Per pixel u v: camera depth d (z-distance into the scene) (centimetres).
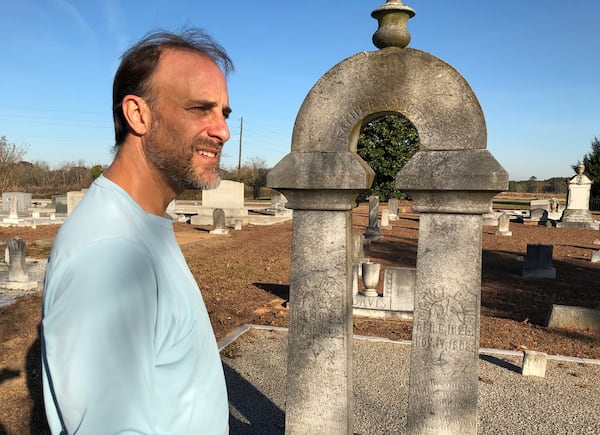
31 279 1046
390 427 446
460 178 295
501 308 897
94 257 97
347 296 322
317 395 330
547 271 1178
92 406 88
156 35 124
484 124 292
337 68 313
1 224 2130
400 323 787
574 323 764
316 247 322
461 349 313
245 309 850
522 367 584
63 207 2842
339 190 309
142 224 116
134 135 121
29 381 500
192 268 1231
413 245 1791
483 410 489
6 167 4053
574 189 2561
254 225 2452
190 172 124
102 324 92
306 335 329
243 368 582
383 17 314
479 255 305
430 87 300
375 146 3203
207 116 124
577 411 488
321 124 316
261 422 451
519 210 3788
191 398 118
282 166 317
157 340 109
